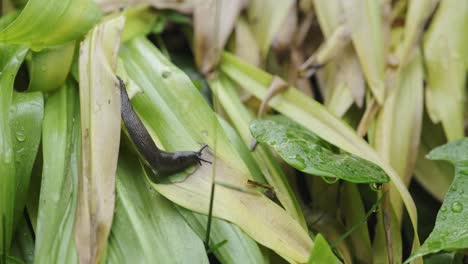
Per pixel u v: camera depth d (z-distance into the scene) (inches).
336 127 18.1
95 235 15.9
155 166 16.7
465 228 16.1
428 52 19.4
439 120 19.1
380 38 19.1
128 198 16.7
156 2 19.7
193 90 17.7
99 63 17.0
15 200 16.6
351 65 19.3
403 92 19.2
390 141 18.6
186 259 16.3
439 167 19.2
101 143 16.4
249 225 16.5
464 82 19.3
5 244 16.2
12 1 20.6
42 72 17.5
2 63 17.6
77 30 17.6
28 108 17.1
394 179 17.2
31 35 17.2
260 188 17.3
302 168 16.6
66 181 16.6
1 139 16.5
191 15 20.0
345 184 18.3
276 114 19.1
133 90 17.3
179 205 16.7
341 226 18.1
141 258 16.2
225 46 20.0
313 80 20.0
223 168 17.0
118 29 17.5
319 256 15.9
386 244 17.7
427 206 19.3
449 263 17.6
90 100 16.7
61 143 16.9
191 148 17.2
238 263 16.4
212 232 16.6
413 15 19.5
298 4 20.2
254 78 18.9
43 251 16.0
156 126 17.4
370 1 19.3
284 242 16.4
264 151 17.9
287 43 19.9
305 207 18.5
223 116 18.7
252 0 20.0
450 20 19.5
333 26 19.5
